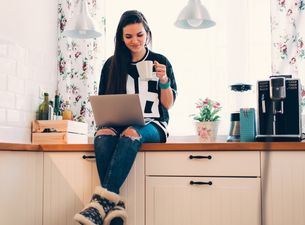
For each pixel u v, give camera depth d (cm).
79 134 325
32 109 322
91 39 344
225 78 339
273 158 251
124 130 263
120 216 242
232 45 337
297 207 247
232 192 255
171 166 263
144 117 279
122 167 250
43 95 334
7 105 294
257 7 338
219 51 342
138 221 264
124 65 284
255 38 337
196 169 260
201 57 344
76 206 277
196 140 335
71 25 301
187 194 260
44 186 282
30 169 275
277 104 271
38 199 281
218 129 332
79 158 278
